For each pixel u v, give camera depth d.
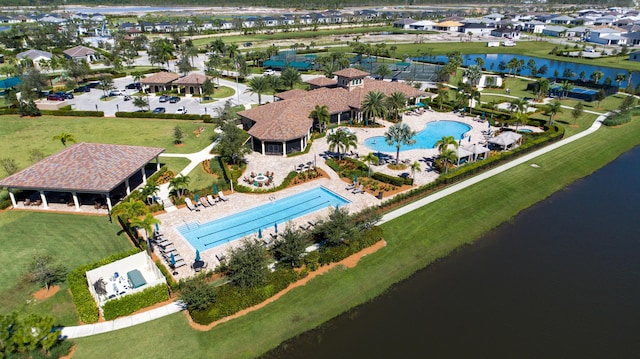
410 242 44.56
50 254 41.47
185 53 145.12
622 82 125.25
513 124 81.75
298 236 38.47
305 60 144.88
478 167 60.41
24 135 76.38
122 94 106.75
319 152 67.31
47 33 176.25
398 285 38.56
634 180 61.53
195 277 35.25
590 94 101.62
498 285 38.97
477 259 42.75
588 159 68.00
